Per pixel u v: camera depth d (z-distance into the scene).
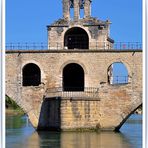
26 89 73.75
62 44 78.56
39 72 80.88
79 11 79.19
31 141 55.28
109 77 79.44
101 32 77.75
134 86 71.75
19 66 74.12
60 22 78.81
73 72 82.44
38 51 73.88
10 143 53.00
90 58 73.38
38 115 72.81
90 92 72.50
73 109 67.69
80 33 81.38
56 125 68.62
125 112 71.50
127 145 50.75
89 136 62.38
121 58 72.62
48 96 72.94
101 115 71.69
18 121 108.81
